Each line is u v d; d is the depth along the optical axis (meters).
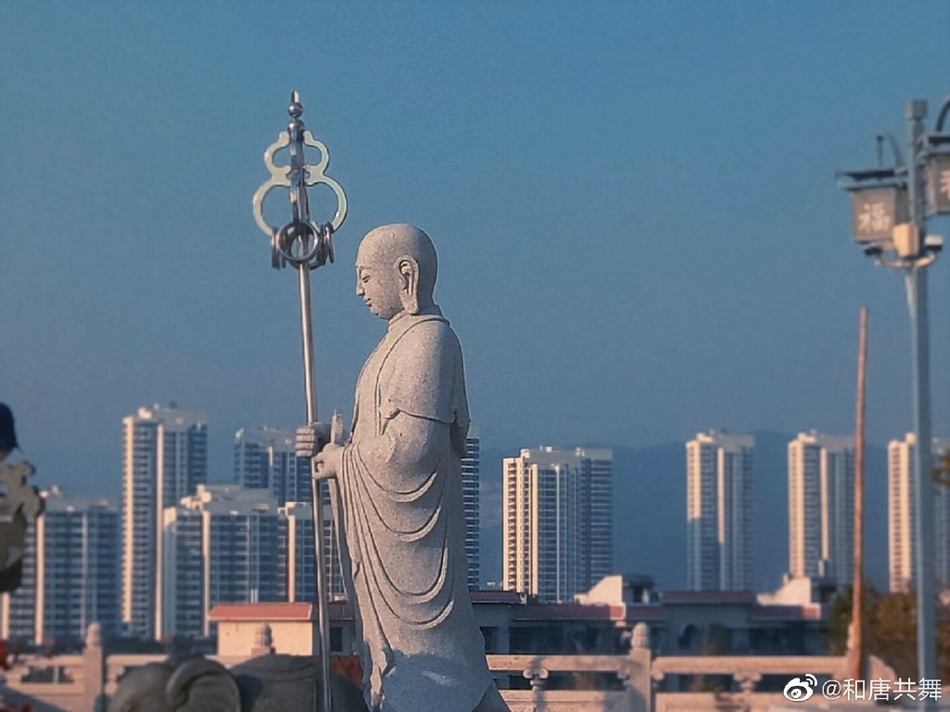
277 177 14.22
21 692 15.41
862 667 16.70
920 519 12.20
